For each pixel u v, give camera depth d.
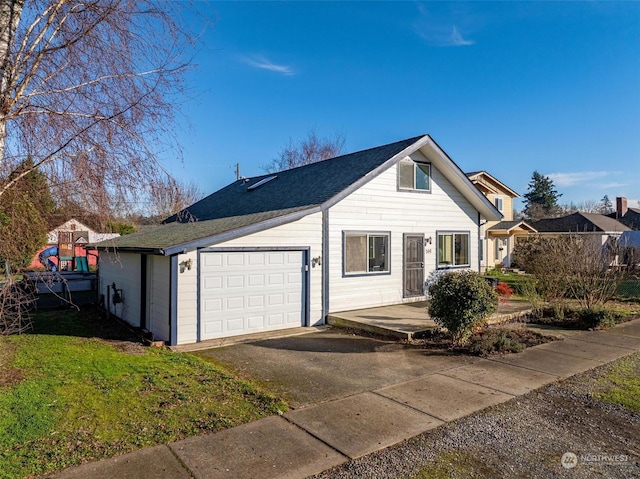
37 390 5.62
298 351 8.11
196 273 8.83
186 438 4.30
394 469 3.73
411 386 5.98
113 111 5.53
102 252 12.98
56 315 12.34
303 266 10.55
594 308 10.66
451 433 4.47
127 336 9.52
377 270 12.23
